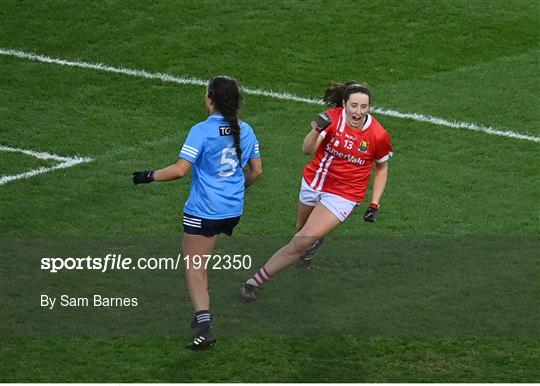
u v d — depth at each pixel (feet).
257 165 98.07
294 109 159.33
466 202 131.54
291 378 90.58
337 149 100.12
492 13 197.77
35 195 129.29
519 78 174.09
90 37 180.65
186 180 135.54
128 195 130.41
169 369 91.50
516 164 143.54
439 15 195.21
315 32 185.88
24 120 151.53
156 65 172.04
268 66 173.58
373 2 197.88
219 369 91.76
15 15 186.80
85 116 153.99
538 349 96.63
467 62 179.83
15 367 91.04
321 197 103.19
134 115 155.22
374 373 91.86
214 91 92.68
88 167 137.90
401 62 178.19
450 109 161.17
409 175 138.72
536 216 128.06
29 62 171.12
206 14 190.19
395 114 158.20
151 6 191.83
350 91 98.48
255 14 190.90
